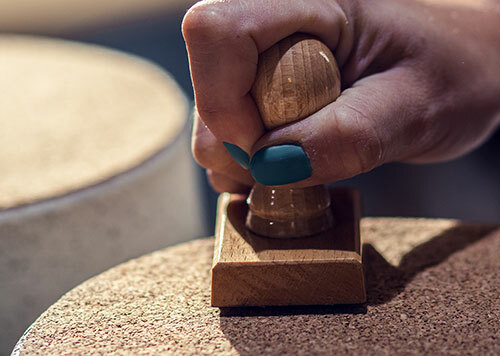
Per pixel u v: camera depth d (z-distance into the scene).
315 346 0.28
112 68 0.63
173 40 1.27
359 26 0.31
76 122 0.49
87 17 1.42
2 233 0.39
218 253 0.30
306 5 0.29
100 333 0.29
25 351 0.28
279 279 0.30
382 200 0.85
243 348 0.28
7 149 0.45
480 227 0.35
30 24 1.36
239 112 0.28
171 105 0.53
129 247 0.44
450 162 0.93
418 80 0.32
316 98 0.28
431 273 0.32
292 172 0.29
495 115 0.36
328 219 0.31
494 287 0.31
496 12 0.36
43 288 0.41
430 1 0.35
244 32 0.27
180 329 0.29
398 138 0.30
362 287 0.29
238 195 0.34
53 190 0.40
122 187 0.43
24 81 0.59
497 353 0.27
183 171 0.49
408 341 0.28
